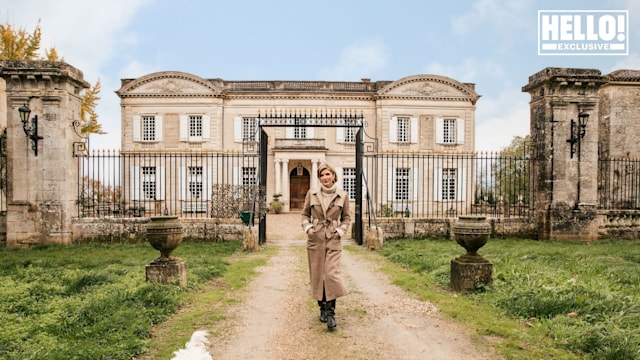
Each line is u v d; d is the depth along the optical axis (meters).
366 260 8.98
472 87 31.98
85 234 11.09
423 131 30.81
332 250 4.67
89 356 3.52
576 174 11.45
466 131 31.11
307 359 3.80
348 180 31.23
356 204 12.01
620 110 16.52
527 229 11.72
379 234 10.43
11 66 10.47
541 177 11.58
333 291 4.54
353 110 31.11
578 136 11.36
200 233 11.43
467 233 5.85
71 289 5.74
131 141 30.05
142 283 5.75
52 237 10.68
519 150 29.56
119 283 5.94
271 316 5.05
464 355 3.83
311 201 4.78
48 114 10.68
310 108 30.84
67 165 10.80
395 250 9.77
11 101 10.64
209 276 6.91
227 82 31.33
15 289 5.65
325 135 31.09
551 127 11.41
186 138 30.03
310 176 31.70
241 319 4.91
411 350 3.98
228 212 15.29
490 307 5.14
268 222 21.70
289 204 31.27
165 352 3.82
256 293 6.17
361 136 11.77
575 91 11.40
